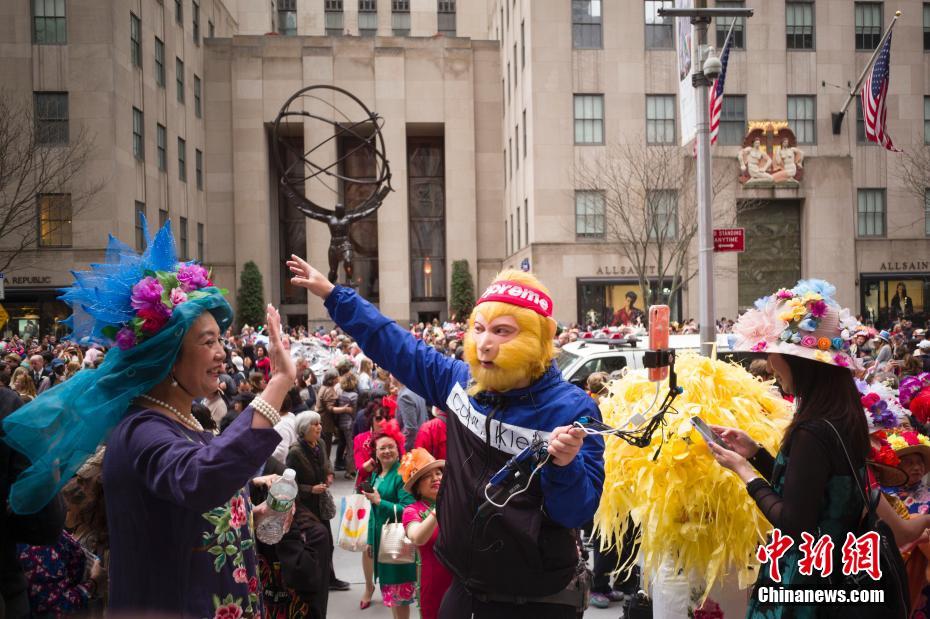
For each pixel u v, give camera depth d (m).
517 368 2.48
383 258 36.00
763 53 29.06
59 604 3.20
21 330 24.77
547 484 2.31
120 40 26.02
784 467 2.66
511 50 33.75
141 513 2.17
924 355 13.19
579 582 2.60
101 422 2.23
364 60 36.09
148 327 2.28
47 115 25.08
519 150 31.78
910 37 29.83
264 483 4.18
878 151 29.66
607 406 3.98
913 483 3.73
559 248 28.27
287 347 2.22
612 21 28.69
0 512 2.72
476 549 2.47
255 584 2.46
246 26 43.09
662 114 28.80
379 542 5.62
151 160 28.67
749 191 28.72
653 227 25.48
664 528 3.54
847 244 29.06
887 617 2.45
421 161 38.91
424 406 8.80
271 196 37.84
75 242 24.91
